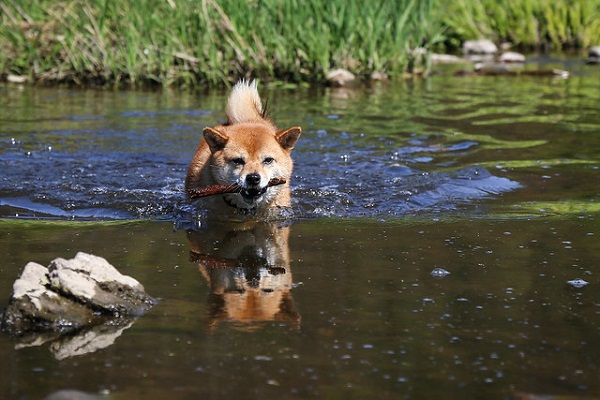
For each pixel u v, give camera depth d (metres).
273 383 10.12
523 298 12.88
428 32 41.62
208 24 35.75
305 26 36.62
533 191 19.69
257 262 14.74
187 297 12.94
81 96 33.03
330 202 18.94
